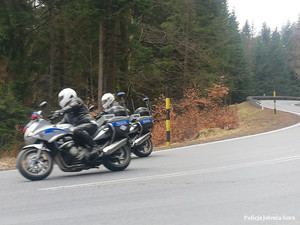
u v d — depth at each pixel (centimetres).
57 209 625
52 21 2666
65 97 931
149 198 678
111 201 664
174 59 3353
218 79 3347
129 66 3003
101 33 2644
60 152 899
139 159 1190
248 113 3794
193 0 3275
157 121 2347
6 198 711
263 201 640
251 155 1138
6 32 2366
